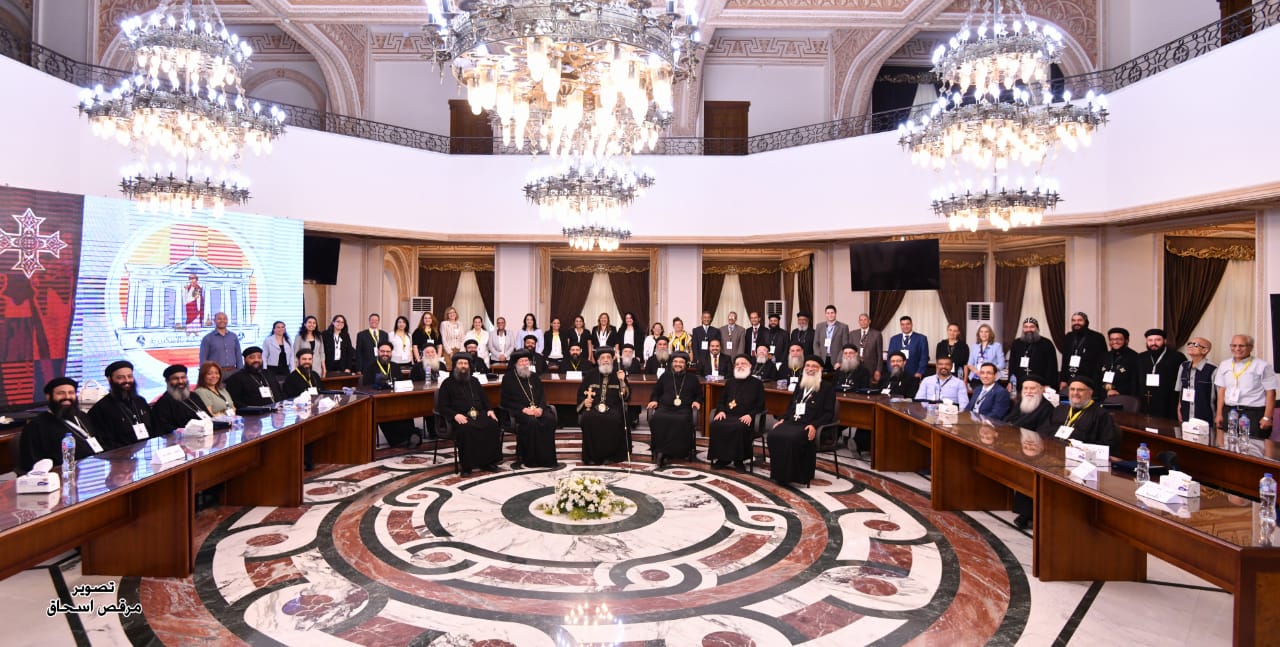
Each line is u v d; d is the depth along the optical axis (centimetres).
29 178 833
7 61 800
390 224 1241
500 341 1164
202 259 982
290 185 1136
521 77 527
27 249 783
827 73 1472
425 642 366
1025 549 520
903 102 1527
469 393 769
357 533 539
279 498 612
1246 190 741
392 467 763
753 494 663
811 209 1217
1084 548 459
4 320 760
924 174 1098
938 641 372
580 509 596
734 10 1179
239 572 460
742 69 1478
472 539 526
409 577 453
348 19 1231
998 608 415
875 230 1148
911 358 999
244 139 714
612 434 791
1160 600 429
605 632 379
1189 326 1139
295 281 1109
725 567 475
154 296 922
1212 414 685
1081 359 857
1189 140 815
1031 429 636
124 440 554
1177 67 834
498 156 1305
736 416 784
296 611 402
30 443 492
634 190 792
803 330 1120
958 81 663
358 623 387
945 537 545
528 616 397
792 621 395
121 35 1228
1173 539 381
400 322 1079
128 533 453
